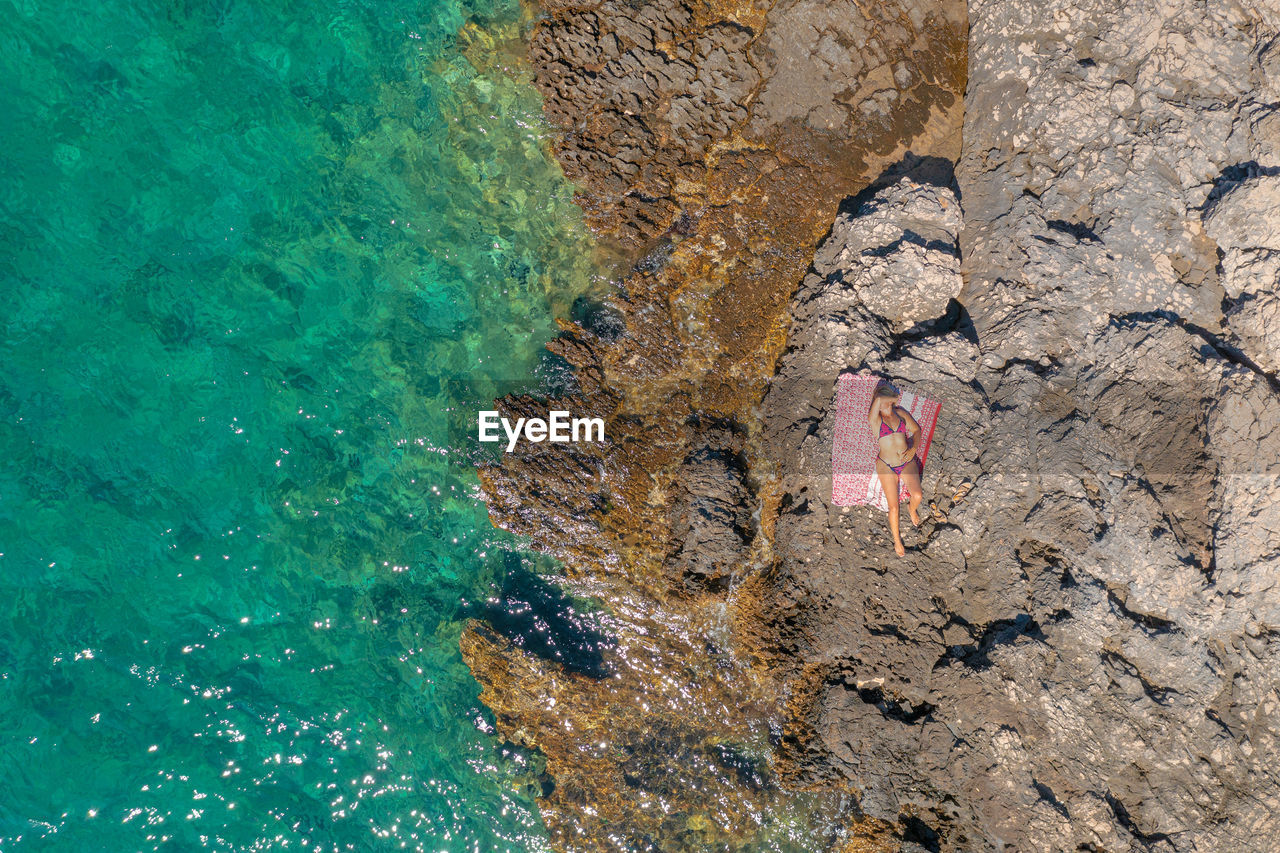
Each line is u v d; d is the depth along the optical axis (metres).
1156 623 5.77
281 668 6.91
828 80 8.08
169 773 6.48
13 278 7.12
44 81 7.37
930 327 7.12
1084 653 5.81
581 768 6.79
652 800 6.68
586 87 8.12
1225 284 6.31
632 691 6.96
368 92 8.14
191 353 7.35
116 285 7.31
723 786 6.67
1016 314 6.75
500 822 6.68
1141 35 6.85
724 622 7.03
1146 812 5.65
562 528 7.39
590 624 7.17
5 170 7.23
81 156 7.39
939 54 8.02
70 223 7.30
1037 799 5.82
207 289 7.48
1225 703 5.67
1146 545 5.78
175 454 7.16
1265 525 5.57
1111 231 6.65
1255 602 5.60
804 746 6.63
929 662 6.37
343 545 7.27
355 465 7.46
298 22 8.03
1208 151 6.53
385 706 6.92
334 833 6.56
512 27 8.35
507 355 7.80
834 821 6.49
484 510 7.46
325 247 7.79
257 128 7.83
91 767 6.40
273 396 7.45
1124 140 6.81
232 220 7.64
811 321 7.29
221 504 7.15
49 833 6.25
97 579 6.79
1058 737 5.80
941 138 7.92
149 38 7.64
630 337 7.75
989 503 6.35
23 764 6.34
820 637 6.68
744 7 8.34
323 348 7.63
